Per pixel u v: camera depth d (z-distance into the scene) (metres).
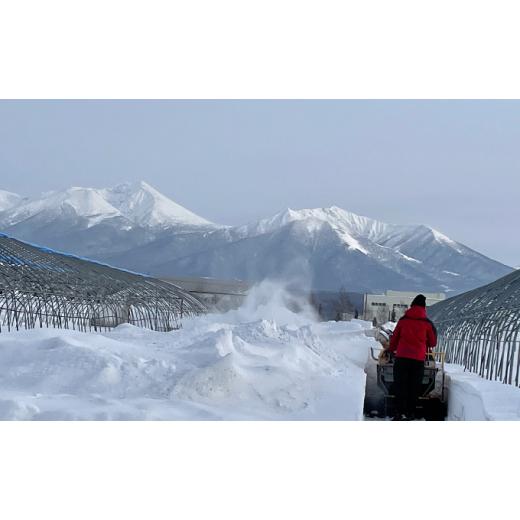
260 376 9.73
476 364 17.22
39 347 10.39
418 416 12.46
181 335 14.68
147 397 9.10
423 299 11.29
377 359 12.87
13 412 7.79
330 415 8.91
